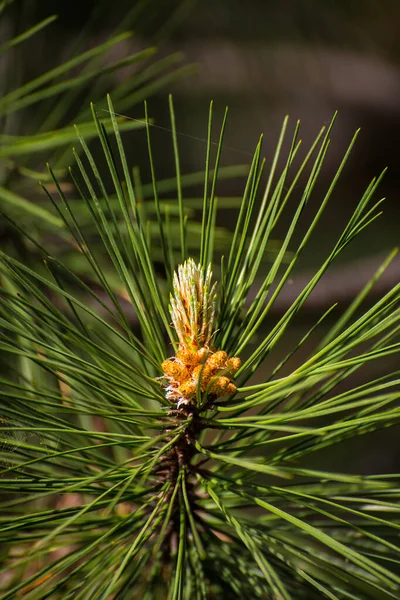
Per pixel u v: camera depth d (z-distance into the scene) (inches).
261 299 26.2
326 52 55.2
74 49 34.3
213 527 27.6
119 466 24.2
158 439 24.0
